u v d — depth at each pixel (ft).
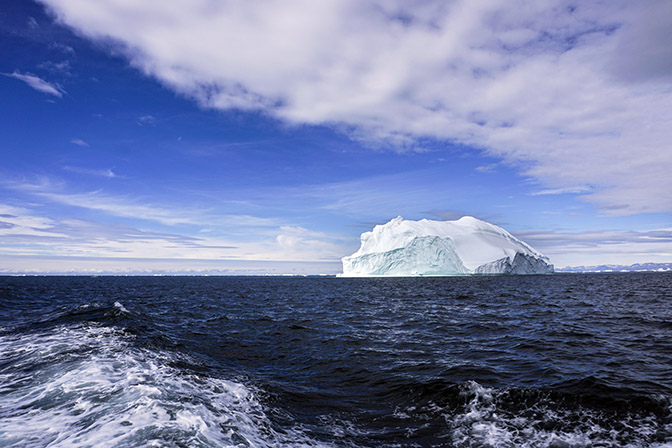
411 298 98.84
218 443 14.66
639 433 16.97
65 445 13.84
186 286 191.93
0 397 19.71
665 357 30.76
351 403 22.09
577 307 70.95
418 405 21.42
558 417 18.92
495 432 17.51
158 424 15.81
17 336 39.34
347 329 48.26
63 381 22.29
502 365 28.86
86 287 166.40
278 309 74.74
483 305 77.46
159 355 31.42
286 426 18.51
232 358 33.37
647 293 108.99
